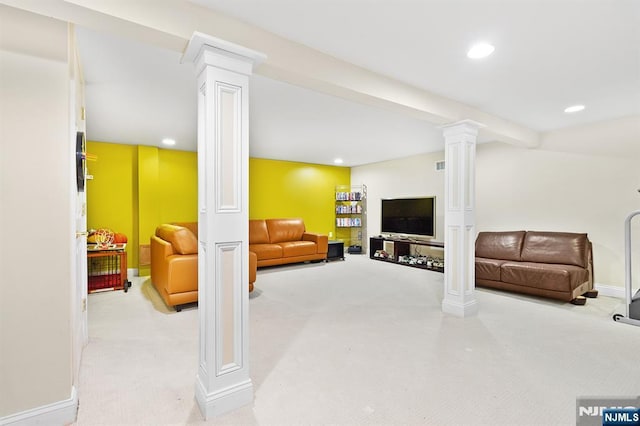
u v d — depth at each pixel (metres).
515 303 3.46
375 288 4.12
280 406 1.64
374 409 1.62
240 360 1.67
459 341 2.46
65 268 1.52
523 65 2.23
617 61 2.17
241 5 1.58
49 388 1.49
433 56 2.11
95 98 2.94
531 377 1.92
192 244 3.40
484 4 1.56
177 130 4.12
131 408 1.63
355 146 5.22
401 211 6.06
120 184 4.93
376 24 1.75
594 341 2.45
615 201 3.64
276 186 6.64
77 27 1.78
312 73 2.01
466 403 1.67
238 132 1.66
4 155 1.40
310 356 2.21
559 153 4.06
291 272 5.16
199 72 1.65
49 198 1.49
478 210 4.97
